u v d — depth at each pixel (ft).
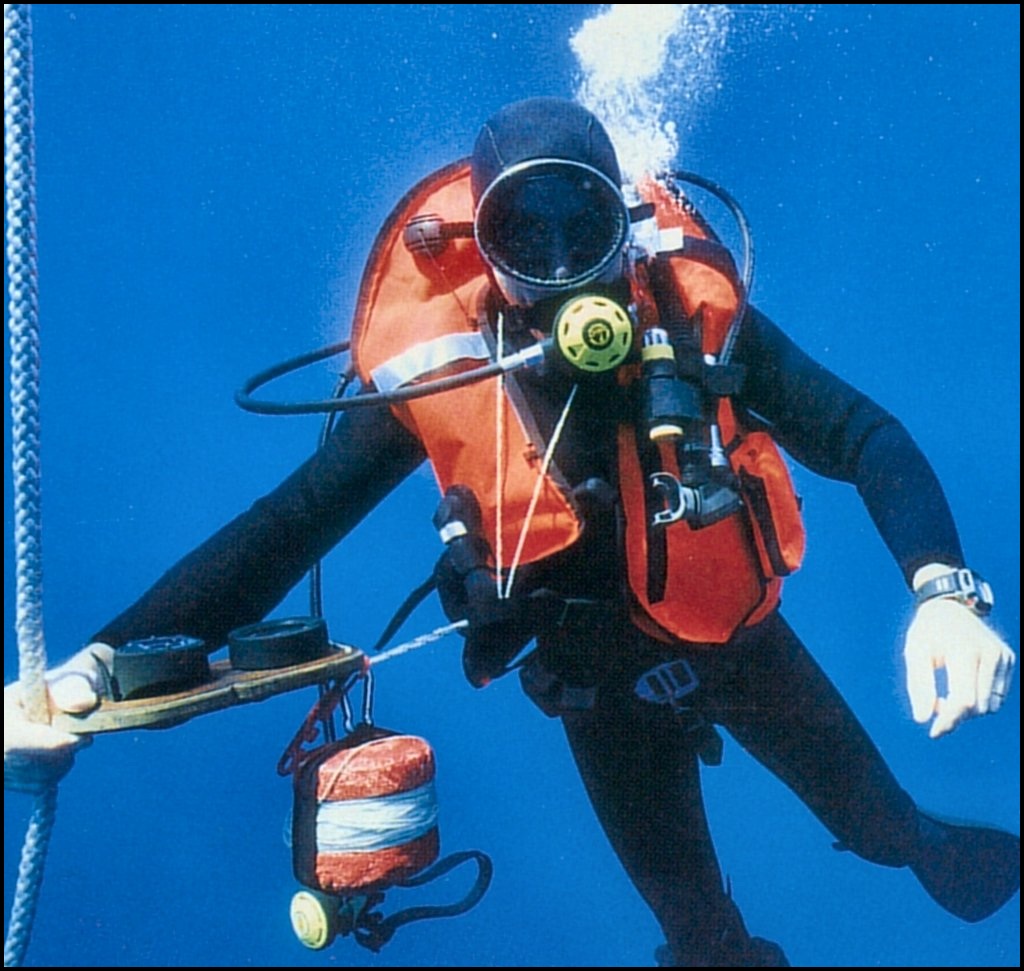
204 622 5.72
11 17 4.17
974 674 4.83
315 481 5.90
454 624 5.98
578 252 5.35
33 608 4.82
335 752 5.51
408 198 6.11
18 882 4.89
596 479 5.60
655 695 6.40
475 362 5.55
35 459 4.63
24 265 4.42
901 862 8.40
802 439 5.99
